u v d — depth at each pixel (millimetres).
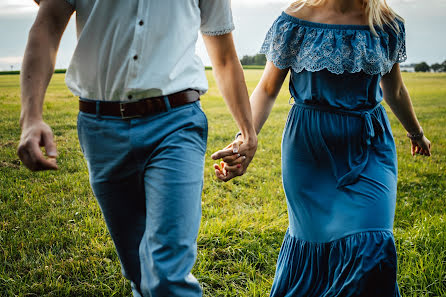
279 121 12211
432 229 3980
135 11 1874
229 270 3426
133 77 1892
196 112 2037
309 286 2475
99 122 1984
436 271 3229
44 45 1809
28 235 3977
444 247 3637
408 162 7273
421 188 5832
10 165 6578
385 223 2217
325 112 2451
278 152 7949
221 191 5504
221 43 2357
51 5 1848
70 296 3070
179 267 1838
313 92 2439
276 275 2676
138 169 2012
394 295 2191
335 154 2447
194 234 1926
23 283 3166
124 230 2232
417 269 3271
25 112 1711
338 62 2357
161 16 1900
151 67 1901
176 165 1906
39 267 3424
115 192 2119
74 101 17562
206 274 3334
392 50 2516
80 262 3447
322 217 2422
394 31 2496
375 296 2172
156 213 1884
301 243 2539
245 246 3760
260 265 3527
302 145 2510
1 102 16688
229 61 2418
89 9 1915
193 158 1966
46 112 13445
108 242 3803
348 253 2213
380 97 2549
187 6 1994
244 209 4781
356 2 2457
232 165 2623
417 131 2994
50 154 1650
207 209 4664
